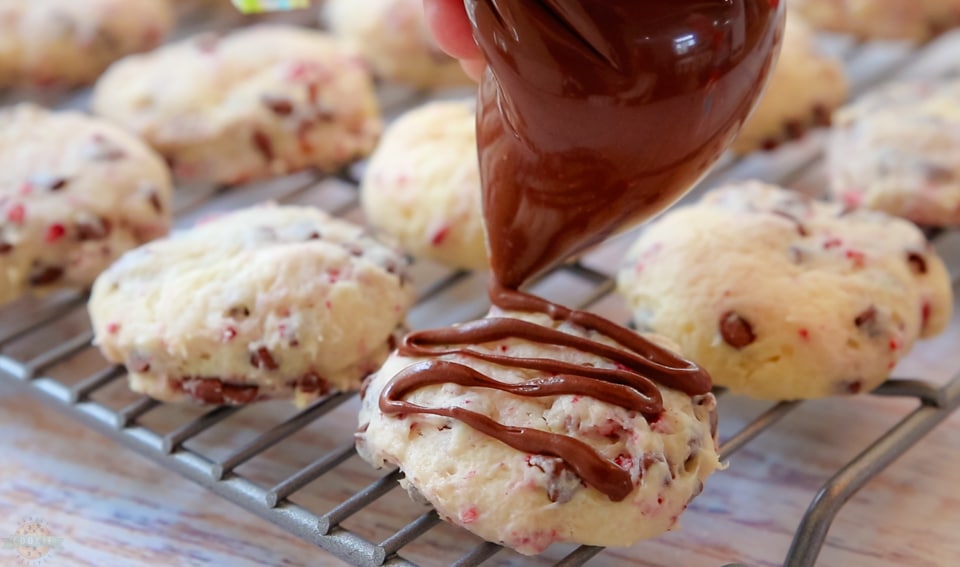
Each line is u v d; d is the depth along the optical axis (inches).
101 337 16.5
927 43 21.0
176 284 16.4
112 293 16.6
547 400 15.0
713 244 16.7
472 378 15.1
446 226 17.8
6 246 17.4
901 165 18.2
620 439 14.8
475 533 14.8
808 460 16.5
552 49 14.1
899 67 21.1
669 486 14.8
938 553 15.7
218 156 19.3
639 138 14.3
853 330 16.3
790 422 16.9
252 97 19.3
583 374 15.1
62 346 17.0
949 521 15.9
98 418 16.2
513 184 14.8
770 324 16.2
